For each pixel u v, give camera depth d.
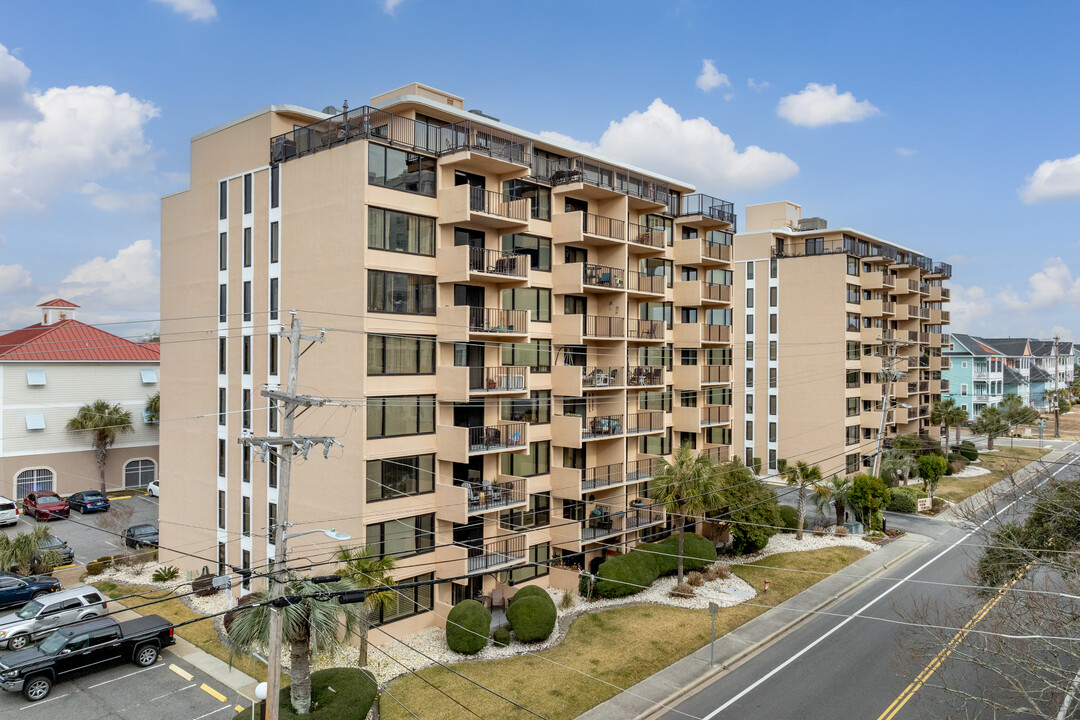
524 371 29.19
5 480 43.31
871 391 55.31
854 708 21.50
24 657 21.39
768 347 56.53
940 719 20.69
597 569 32.47
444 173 27.44
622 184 35.34
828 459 50.91
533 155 31.45
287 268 27.34
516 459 30.89
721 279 42.75
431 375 26.84
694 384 39.31
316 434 26.08
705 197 40.03
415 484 26.27
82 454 46.59
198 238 31.97
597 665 23.84
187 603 28.59
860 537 41.56
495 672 23.12
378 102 31.16
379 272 24.97
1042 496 23.22
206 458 31.36
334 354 25.38
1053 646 16.55
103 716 20.02
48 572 31.89
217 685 21.92
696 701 21.98
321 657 23.14
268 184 28.28
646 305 38.41
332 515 25.44
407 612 26.22
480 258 27.14
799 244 57.66
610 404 35.09
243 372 29.41
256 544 28.69
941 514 47.94
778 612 29.39
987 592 22.22
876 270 59.72
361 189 24.45
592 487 32.75
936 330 75.62
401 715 20.19
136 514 42.47
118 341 49.78
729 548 38.12
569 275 31.30
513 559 28.75
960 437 79.88
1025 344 105.88
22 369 44.28
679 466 32.34
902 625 28.08
